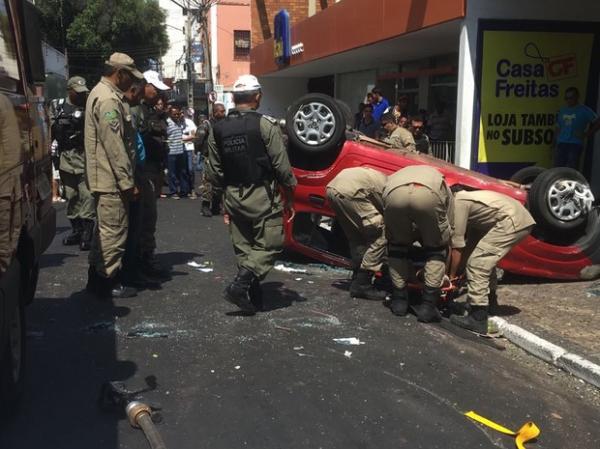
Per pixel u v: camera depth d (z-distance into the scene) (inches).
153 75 270.5
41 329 208.7
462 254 233.9
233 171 216.1
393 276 226.4
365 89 762.2
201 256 319.6
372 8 465.1
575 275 269.1
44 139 200.1
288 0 944.3
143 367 179.6
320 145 269.6
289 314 227.8
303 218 292.5
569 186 259.3
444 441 143.5
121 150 222.2
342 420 151.7
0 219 126.1
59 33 1550.2
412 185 204.8
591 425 153.6
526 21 348.8
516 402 164.2
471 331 213.6
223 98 1501.0
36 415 151.3
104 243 229.6
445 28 385.4
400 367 183.5
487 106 353.4
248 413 153.9
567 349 190.2
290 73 867.4
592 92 365.4
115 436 142.0
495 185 266.2
